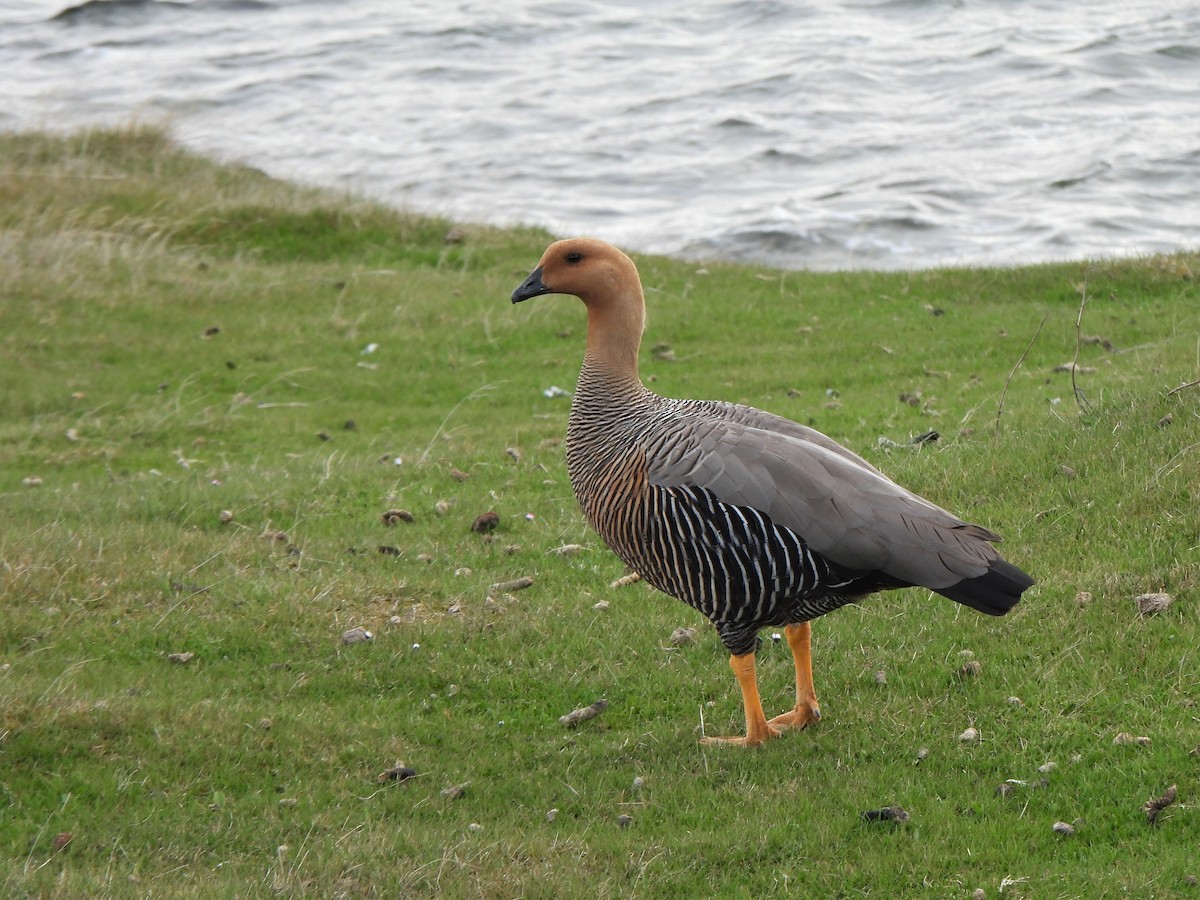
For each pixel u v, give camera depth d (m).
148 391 19.05
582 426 10.11
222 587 12.00
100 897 7.73
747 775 9.25
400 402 18.77
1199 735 8.89
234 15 58.22
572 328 21.25
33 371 19.42
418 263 24.97
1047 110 39.50
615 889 8.05
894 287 22.20
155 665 10.78
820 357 19.06
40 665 10.56
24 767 9.22
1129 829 8.30
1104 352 17.70
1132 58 43.94
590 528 13.42
